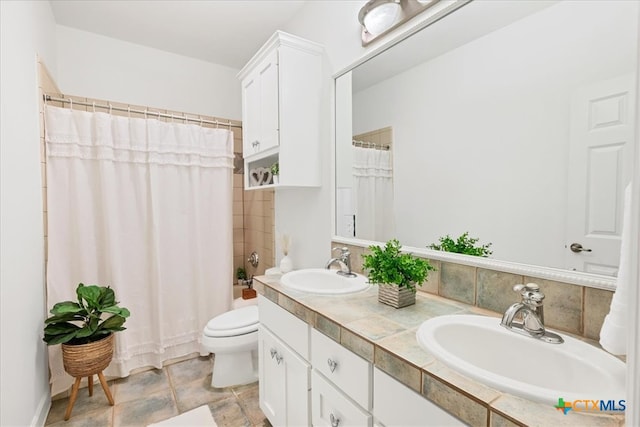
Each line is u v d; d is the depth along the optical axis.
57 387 1.83
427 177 1.33
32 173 1.66
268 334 1.53
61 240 1.91
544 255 0.97
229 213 2.51
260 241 2.89
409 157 1.41
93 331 1.69
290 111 1.79
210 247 2.45
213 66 3.10
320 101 1.91
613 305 0.67
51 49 2.19
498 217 1.09
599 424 0.55
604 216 0.85
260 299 1.63
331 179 1.85
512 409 0.58
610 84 0.82
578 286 0.90
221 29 2.48
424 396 0.73
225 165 2.48
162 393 1.92
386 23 1.43
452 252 1.25
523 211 1.02
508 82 1.04
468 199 1.18
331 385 1.07
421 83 1.34
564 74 0.91
